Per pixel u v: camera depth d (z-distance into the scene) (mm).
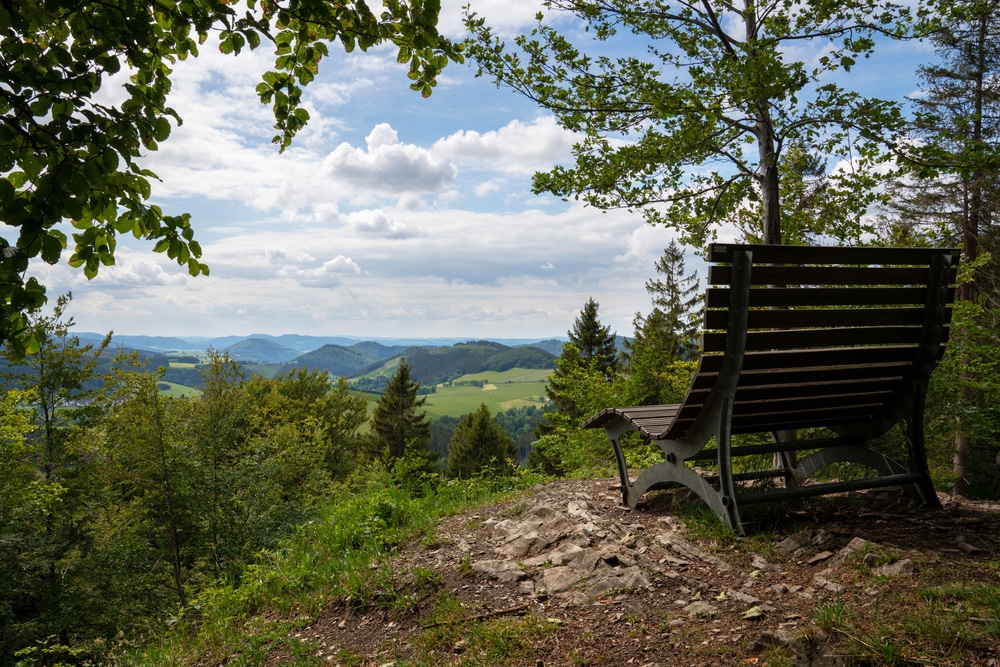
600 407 12281
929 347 4160
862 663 2283
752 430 4637
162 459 16328
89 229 2598
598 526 4441
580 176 6961
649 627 2980
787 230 7543
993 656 2170
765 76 5074
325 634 3783
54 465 17406
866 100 5312
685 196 7137
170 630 4824
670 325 32969
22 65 2260
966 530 3633
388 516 5816
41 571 16250
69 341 17406
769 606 2939
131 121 2404
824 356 3975
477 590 3789
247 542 16438
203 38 2877
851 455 4777
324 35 3127
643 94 5895
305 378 44000
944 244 8992
